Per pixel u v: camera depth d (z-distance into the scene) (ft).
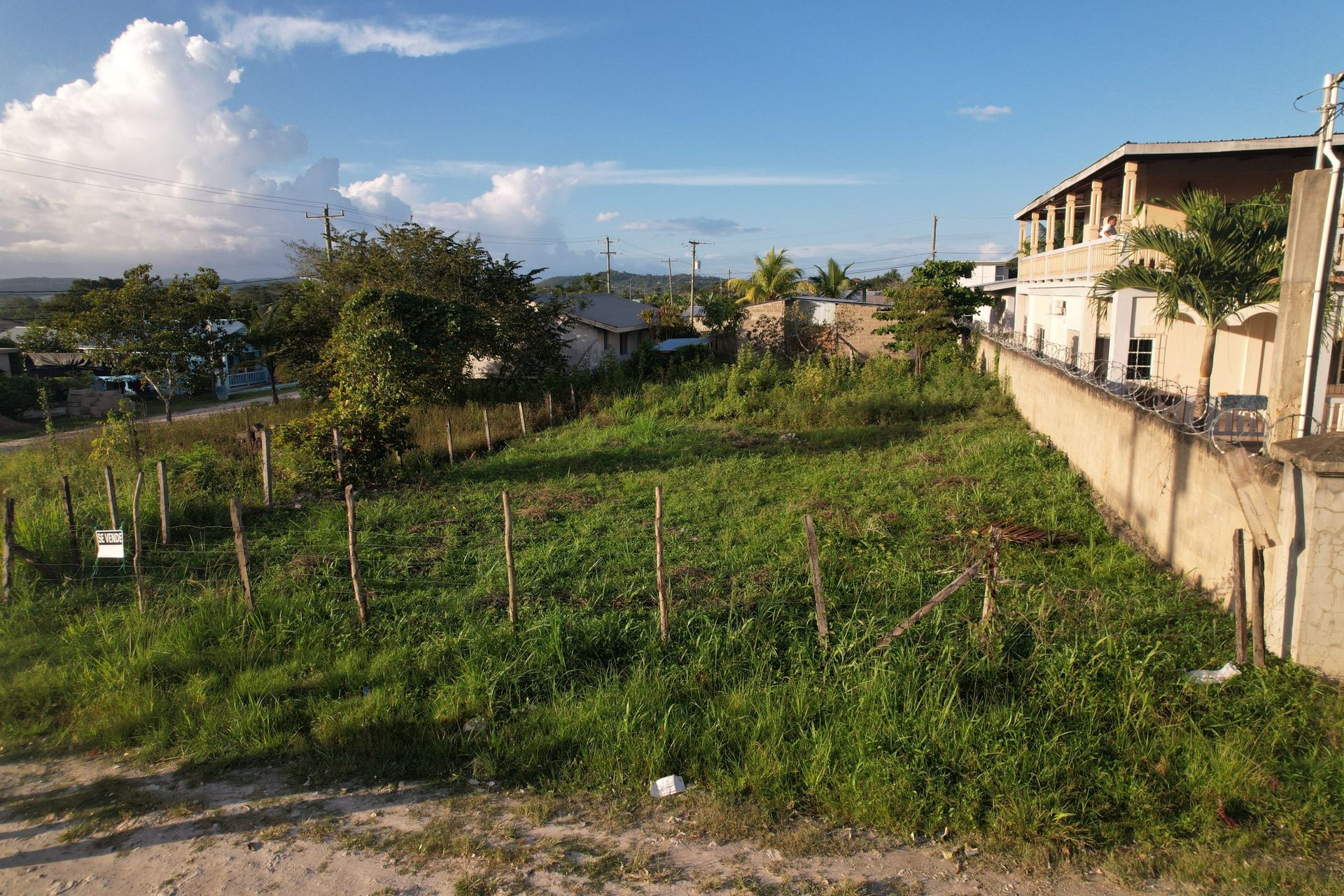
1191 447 25.07
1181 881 13.28
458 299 79.97
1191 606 23.02
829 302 103.09
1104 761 16.12
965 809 14.89
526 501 39.37
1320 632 18.74
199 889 13.62
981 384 71.82
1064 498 35.53
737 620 23.15
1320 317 21.24
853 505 36.17
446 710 18.95
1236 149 47.93
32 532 30.09
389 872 14.03
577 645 21.57
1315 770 15.48
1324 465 17.90
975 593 24.22
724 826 15.01
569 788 16.38
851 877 13.57
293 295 94.68
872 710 17.71
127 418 53.72
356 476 44.83
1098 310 48.85
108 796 16.43
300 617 23.88
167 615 24.11
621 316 111.14
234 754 17.75
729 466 46.09
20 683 20.51
